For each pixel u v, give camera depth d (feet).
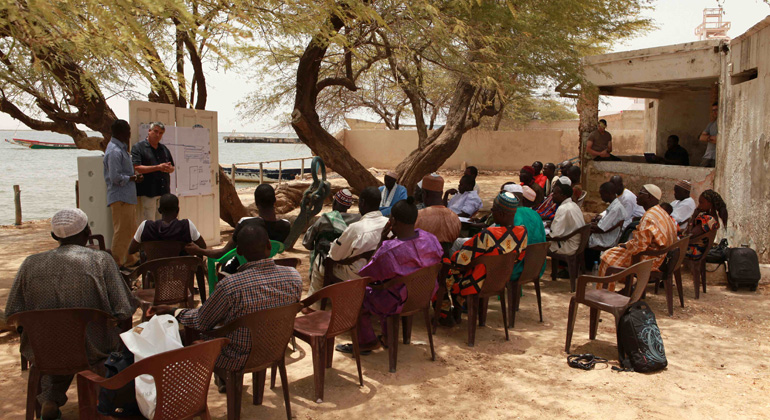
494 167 85.71
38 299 10.89
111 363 9.75
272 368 13.48
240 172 86.07
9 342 16.35
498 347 16.52
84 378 9.38
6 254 28.73
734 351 16.22
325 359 13.67
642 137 87.66
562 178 26.81
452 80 39.17
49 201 61.62
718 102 30.50
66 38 8.52
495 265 16.26
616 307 15.30
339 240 16.06
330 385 13.80
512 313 18.30
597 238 24.03
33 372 11.14
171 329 9.91
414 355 15.83
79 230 11.31
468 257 16.39
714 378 14.34
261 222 16.02
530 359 15.62
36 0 7.07
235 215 33.63
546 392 13.50
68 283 10.93
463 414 12.37
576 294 16.03
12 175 97.19
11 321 10.48
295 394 13.29
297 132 32.86
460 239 19.71
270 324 11.05
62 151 214.48
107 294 11.35
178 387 9.20
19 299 10.98
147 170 21.59
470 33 26.12
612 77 36.35
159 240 17.31
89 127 27.09
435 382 14.03
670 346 16.63
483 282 16.26
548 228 24.76
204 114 27.58
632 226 25.38
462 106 38.32
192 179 27.20
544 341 17.08
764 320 19.04
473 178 25.68
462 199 25.61
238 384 11.01
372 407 12.66
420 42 26.27
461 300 18.33
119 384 8.80
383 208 25.34
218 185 28.94
